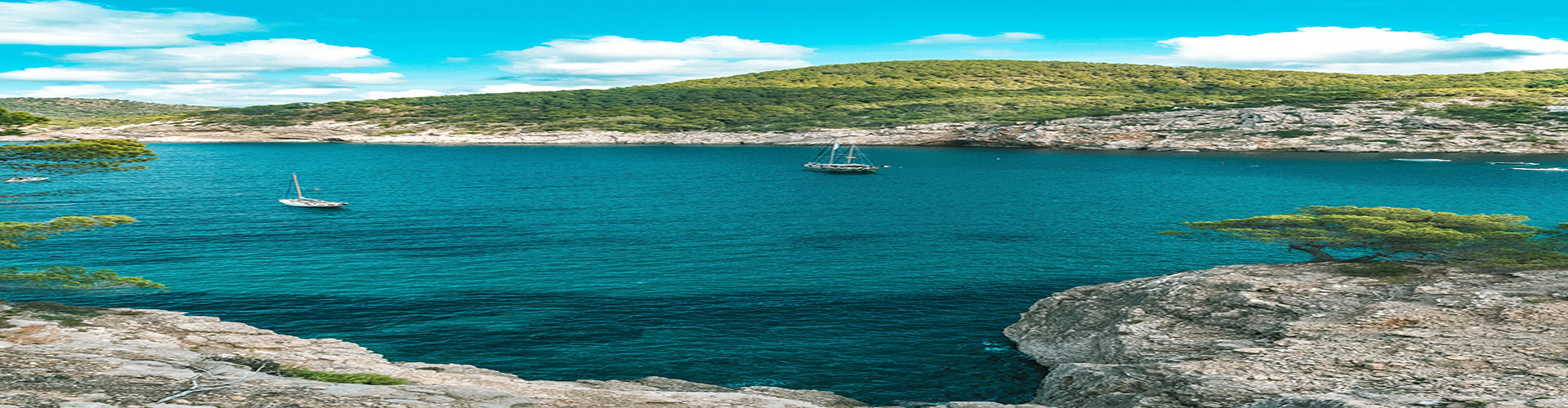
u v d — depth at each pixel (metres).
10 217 96.00
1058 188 139.75
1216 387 27.98
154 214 97.44
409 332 47.09
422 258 69.56
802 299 55.16
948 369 41.59
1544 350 30.59
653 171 178.50
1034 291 58.41
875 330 48.12
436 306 52.69
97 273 47.09
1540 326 34.31
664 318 50.38
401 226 89.62
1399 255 64.50
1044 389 32.25
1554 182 151.25
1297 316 39.91
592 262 68.12
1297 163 197.00
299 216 96.81
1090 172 175.38
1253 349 33.72
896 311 52.50
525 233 84.88
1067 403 29.47
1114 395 28.70
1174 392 27.94
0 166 41.47
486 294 56.09
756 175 167.00
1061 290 58.88
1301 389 27.12
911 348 44.75
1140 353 37.22
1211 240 81.62
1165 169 183.00
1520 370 28.05
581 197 122.81
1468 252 48.50
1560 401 22.70
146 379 22.19
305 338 45.97
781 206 111.56
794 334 47.38
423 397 21.52
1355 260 52.19
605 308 52.66
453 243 78.06
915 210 108.31
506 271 63.94
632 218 98.38
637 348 44.56
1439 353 31.09
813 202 116.75
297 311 51.34
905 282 61.06
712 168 186.75
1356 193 134.00
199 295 55.16
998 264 68.62
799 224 93.44
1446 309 38.12
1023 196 127.38
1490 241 49.31
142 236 80.00
